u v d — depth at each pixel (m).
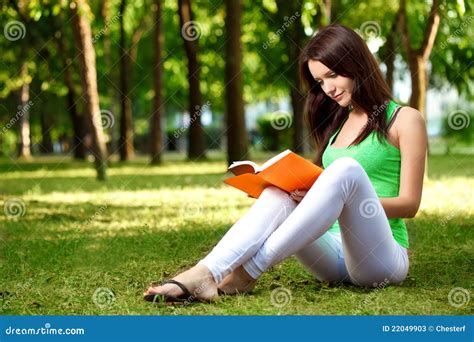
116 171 32.03
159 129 38.62
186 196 19.14
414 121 7.41
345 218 6.96
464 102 41.75
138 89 54.09
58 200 19.25
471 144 44.72
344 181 6.77
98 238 11.90
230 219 13.97
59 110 53.62
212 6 41.72
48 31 37.41
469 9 19.06
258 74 48.16
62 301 7.49
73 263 9.67
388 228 7.08
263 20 39.97
